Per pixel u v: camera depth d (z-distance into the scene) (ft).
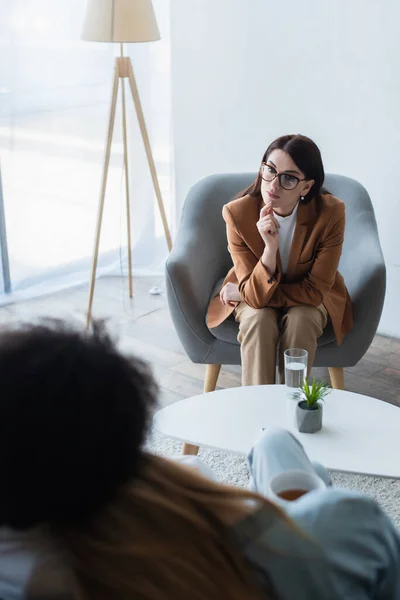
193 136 11.19
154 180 10.71
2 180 11.04
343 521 2.51
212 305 8.47
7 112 10.80
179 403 6.49
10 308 11.25
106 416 2.03
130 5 9.59
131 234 12.41
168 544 2.10
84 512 2.03
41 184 11.43
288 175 7.68
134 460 2.10
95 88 11.51
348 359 8.27
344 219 8.04
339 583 2.38
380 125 9.48
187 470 2.34
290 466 3.36
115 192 12.14
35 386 2.01
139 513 2.13
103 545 2.04
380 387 9.12
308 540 2.36
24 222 11.43
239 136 10.73
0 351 2.09
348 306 8.14
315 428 6.03
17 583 2.16
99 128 11.74
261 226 7.81
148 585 2.03
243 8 10.07
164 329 10.73
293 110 10.12
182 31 10.70
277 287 8.03
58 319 2.33
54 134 11.34
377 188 9.79
